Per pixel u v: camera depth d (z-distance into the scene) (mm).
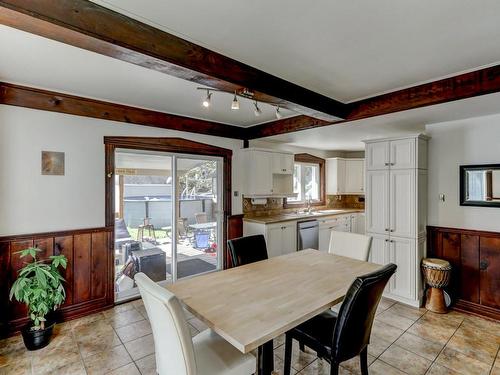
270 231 4449
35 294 2424
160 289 1373
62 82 2682
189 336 1351
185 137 4055
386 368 2225
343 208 6797
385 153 3670
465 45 1900
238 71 2168
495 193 3105
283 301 1715
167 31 1753
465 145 3326
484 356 2381
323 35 1793
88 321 3029
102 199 3309
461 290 3330
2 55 2105
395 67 2260
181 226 4109
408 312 3242
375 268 2373
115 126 3398
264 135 4484
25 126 2816
